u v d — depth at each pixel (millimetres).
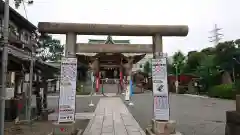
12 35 14078
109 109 14523
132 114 12430
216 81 31609
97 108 15055
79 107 15812
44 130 7941
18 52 10398
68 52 7109
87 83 36656
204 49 39812
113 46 7395
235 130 5500
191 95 32156
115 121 10086
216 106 16938
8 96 11516
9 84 12641
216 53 30188
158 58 7227
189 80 38438
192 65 38688
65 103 6824
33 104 10055
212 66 31312
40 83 11375
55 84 37375
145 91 41438
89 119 10656
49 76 11953
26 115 9219
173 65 42062
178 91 37906
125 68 9602
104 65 11297
